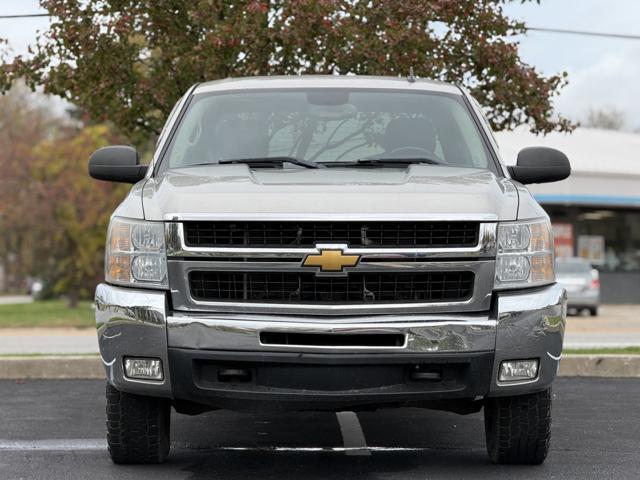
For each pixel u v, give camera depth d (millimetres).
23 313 38219
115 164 7180
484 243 5938
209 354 5824
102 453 7227
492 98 13016
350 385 5816
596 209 44844
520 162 7219
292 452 7277
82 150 44500
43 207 44344
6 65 12836
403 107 7602
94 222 44188
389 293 5879
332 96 7680
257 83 7898
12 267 61812
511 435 6445
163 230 6004
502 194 6254
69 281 46344
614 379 11773
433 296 5914
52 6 12562
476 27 12781
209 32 11945
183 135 7387
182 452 7273
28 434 8070
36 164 44750
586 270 34688
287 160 6977
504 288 5969
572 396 10336
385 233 5883
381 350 5785
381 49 12117
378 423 8656
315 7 11766
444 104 7688
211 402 5977
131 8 12602
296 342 5812
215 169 6750
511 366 5934
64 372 11875
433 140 7328
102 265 46406
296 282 5867
